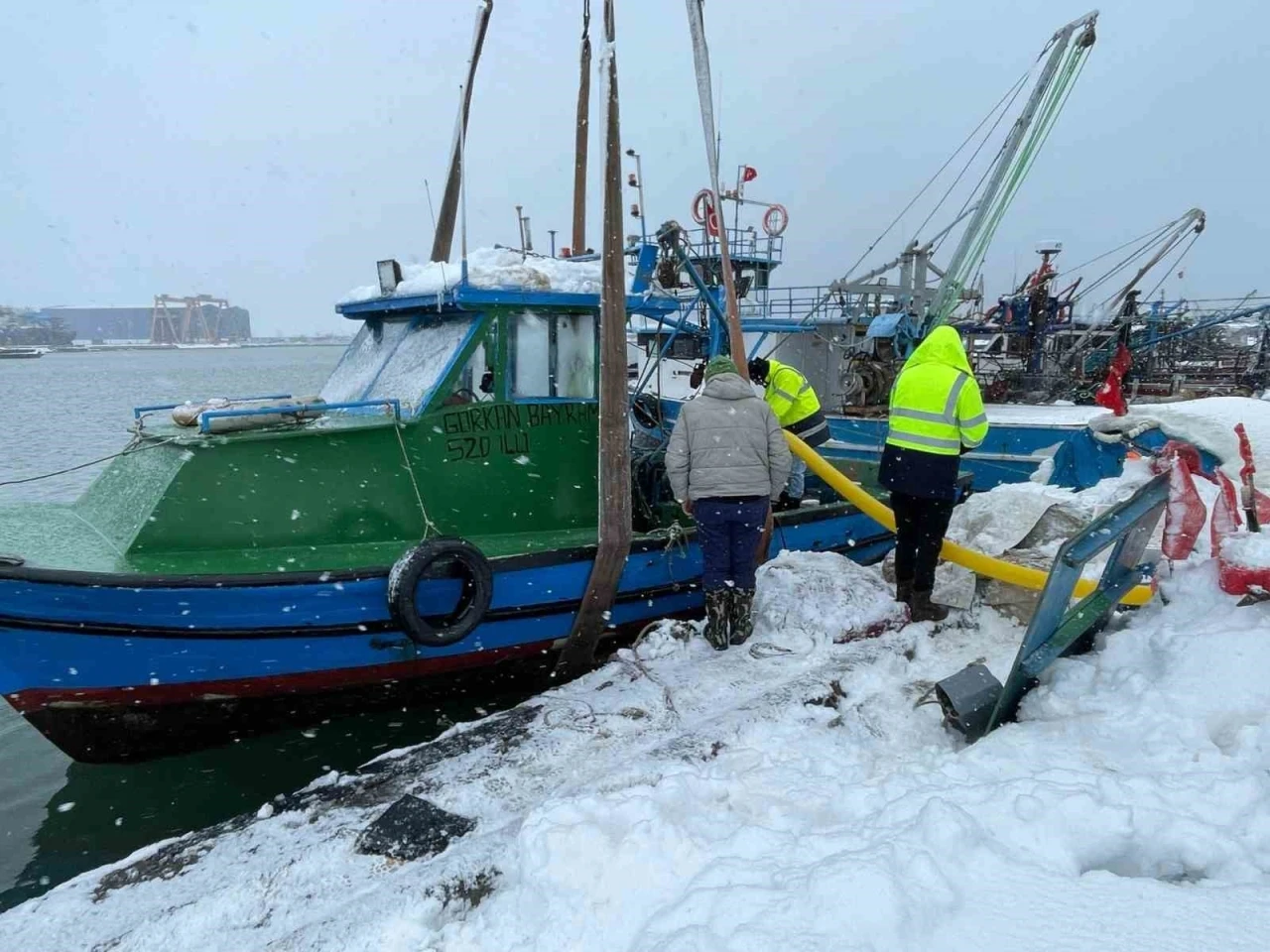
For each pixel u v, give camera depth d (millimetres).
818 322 14086
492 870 2824
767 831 2680
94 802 4531
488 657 5043
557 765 3688
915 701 4094
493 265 5422
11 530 4715
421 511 5090
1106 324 16562
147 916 2799
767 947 2004
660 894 2475
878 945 2012
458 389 5230
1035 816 2531
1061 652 3777
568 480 5625
